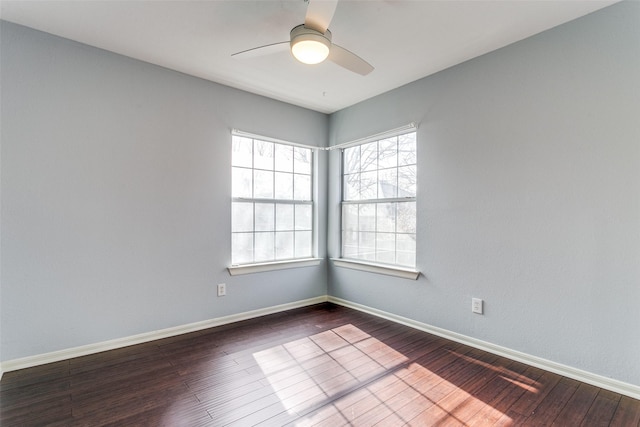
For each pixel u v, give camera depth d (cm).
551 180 226
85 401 189
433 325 297
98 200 255
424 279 304
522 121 240
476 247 267
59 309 239
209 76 304
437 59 271
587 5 201
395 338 286
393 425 169
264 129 353
